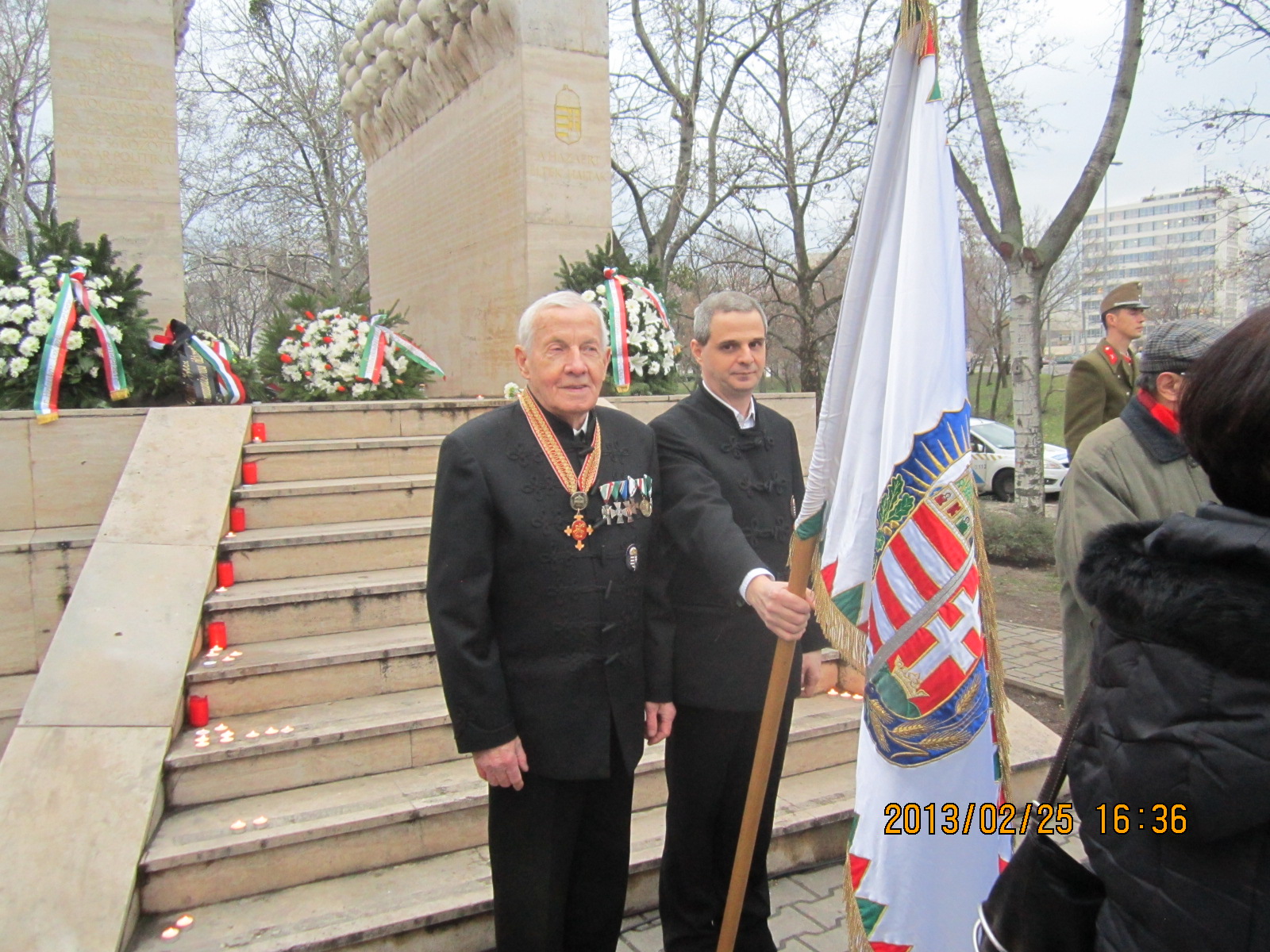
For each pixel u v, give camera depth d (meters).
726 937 2.25
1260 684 1.02
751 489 2.62
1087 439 2.83
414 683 3.72
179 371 5.64
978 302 29.64
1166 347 2.63
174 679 3.27
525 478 2.31
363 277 22.16
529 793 2.31
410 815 3.06
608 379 6.25
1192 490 2.66
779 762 2.69
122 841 2.74
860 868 1.98
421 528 4.45
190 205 20.17
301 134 19.11
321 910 2.79
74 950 2.47
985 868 1.94
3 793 2.82
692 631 2.58
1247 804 1.01
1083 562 1.29
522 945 2.31
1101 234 50.06
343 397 6.54
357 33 10.17
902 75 2.02
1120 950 1.16
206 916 2.75
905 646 1.95
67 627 3.40
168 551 3.85
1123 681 1.17
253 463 4.71
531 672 2.30
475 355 7.89
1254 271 17.17
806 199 17.27
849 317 2.08
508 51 7.09
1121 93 9.98
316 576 4.22
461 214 8.02
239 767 3.13
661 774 3.48
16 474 4.61
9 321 5.03
